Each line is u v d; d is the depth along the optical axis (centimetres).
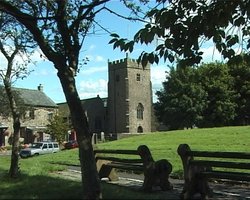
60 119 7262
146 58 972
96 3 1029
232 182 1350
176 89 7981
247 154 992
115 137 6838
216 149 2119
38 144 5088
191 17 978
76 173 1727
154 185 1157
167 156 2012
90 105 11056
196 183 1038
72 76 994
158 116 8575
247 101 7812
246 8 956
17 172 1468
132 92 10331
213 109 7850
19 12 1034
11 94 1550
